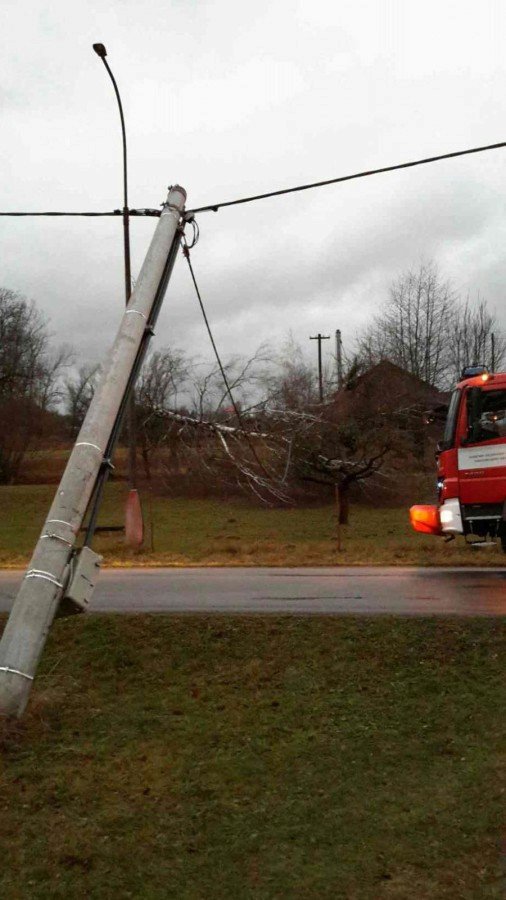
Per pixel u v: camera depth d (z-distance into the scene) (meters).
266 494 36.34
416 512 12.95
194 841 4.96
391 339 47.34
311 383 31.97
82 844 4.88
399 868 4.60
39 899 4.32
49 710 7.00
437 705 7.02
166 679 7.82
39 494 42.12
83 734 6.68
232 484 36.94
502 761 5.94
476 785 5.61
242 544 20.17
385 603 10.16
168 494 39.66
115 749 6.38
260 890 4.38
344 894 4.32
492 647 8.02
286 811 5.35
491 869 4.55
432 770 5.91
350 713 6.94
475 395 12.16
